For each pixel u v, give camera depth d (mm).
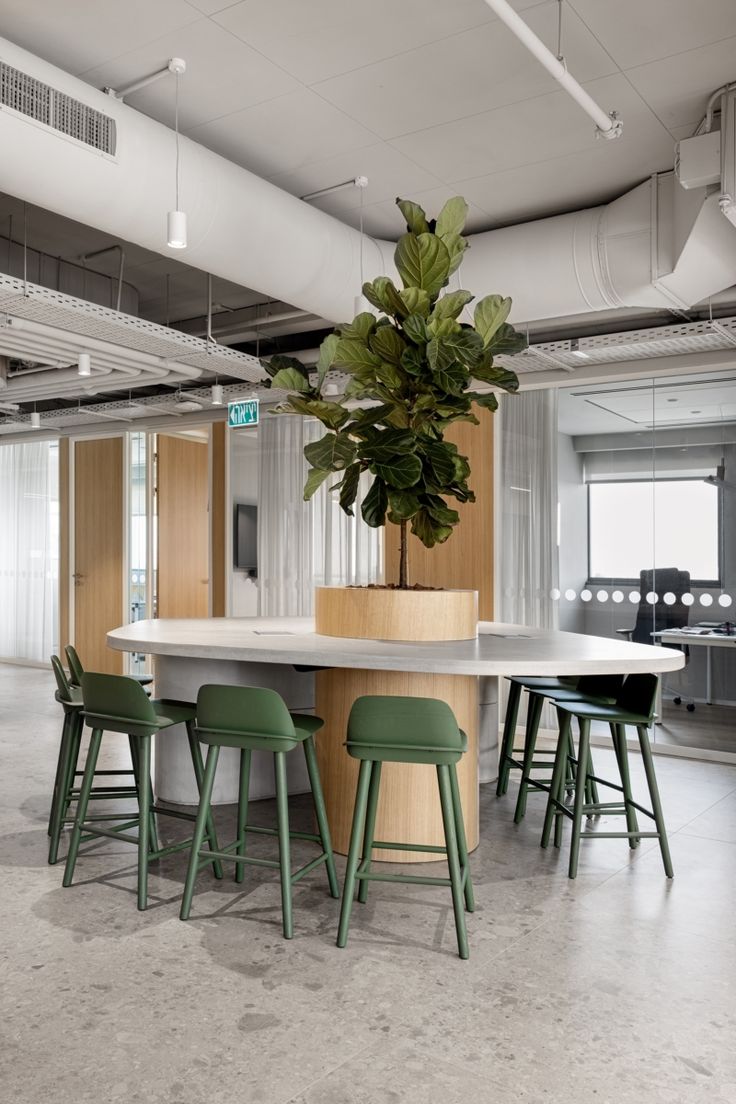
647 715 3779
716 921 3330
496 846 4172
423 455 3918
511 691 5082
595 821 4621
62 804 3916
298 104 4262
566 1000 2701
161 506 10078
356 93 4156
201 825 3303
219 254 4422
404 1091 2215
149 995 2697
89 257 6355
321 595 4270
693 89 4070
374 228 5812
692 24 3586
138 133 3812
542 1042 2455
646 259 4734
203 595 10609
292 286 4891
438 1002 2676
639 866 3928
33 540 10938
